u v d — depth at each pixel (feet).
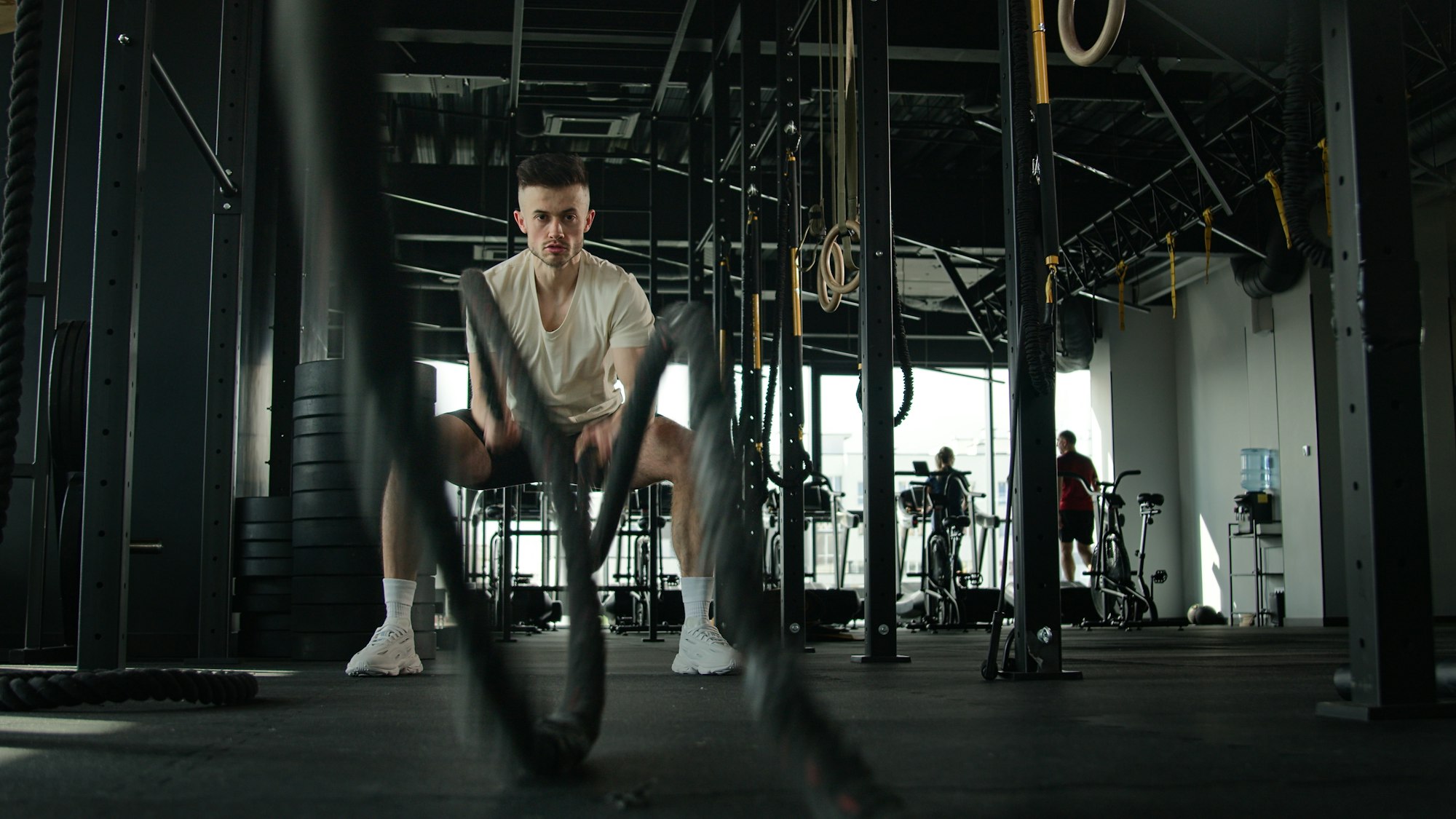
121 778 3.51
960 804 2.99
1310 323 39.09
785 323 14.58
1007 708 6.04
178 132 16.10
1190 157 30.83
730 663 8.89
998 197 37.32
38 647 11.00
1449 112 31.12
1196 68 26.32
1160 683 8.19
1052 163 7.66
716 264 22.29
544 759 2.56
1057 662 8.60
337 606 13.46
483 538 20.56
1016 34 7.70
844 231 13.43
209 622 13.76
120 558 7.74
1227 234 37.86
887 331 12.00
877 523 11.78
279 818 2.80
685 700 6.48
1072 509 35.19
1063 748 4.24
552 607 32.60
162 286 15.79
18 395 4.78
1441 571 36.29
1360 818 2.84
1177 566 47.60
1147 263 46.55
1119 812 2.89
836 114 15.78
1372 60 5.57
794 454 14.37
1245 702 6.48
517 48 23.09
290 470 16.34
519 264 8.15
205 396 15.65
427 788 3.25
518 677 1.95
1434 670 5.49
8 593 15.31
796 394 14.43
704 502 1.69
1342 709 5.47
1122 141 36.65
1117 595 31.30
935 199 37.17
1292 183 5.71
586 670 2.77
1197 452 46.83
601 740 4.43
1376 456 5.46
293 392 16.46
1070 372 49.49
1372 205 5.48
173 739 4.60
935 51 23.89
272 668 11.47
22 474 11.09
